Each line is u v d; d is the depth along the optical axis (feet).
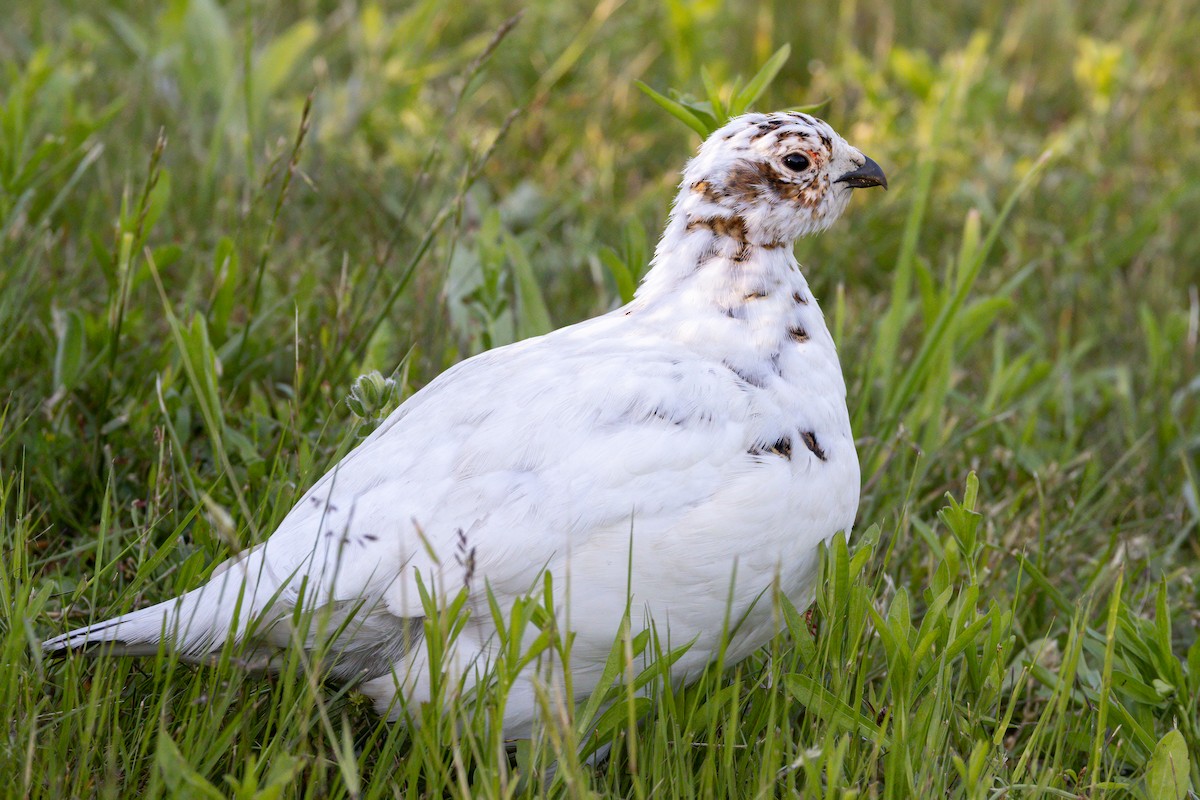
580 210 36.91
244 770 17.97
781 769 18.34
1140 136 42.73
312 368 26.45
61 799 17.13
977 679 20.22
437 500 18.02
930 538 21.65
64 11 44.78
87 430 25.26
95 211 33.24
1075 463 28.07
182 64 39.14
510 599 17.90
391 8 48.29
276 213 26.09
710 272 20.06
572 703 16.63
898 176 39.75
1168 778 18.43
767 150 20.21
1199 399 32.04
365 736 19.76
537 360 19.40
